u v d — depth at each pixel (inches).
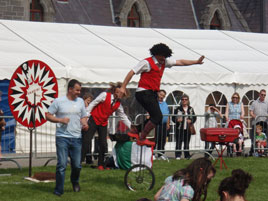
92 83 1461.6
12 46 1504.7
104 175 1053.8
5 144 1391.5
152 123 852.6
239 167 1218.0
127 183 935.7
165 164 1233.4
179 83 1566.2
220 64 1697.8
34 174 1016.9
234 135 1161.4
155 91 856.9
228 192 549.6
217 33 2032.5
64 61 1470.2
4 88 1412.4
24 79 983.6
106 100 1106.7
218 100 1649.9
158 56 848.3
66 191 908.6
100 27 1841.8
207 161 598.5
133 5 2677.2
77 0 2518.5
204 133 1166.3
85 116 888.9
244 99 1711.4
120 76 1496.1
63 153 863.1
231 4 3164.4
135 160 1094.4
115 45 1701.5
